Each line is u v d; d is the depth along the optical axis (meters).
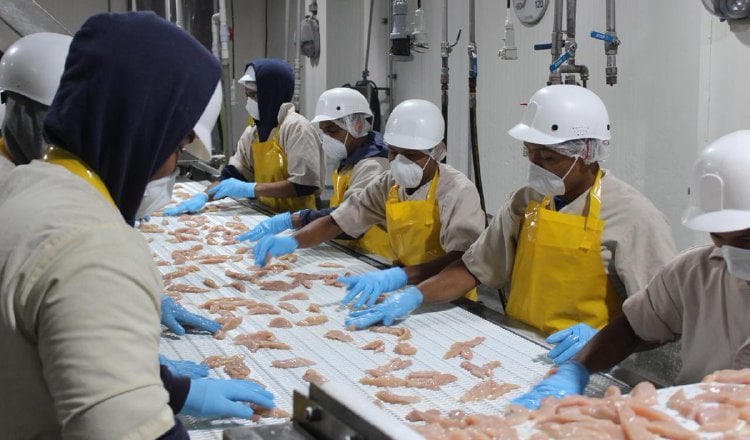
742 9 2.81
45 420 1.12
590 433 1.15
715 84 3.04
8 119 1.91
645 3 3.43
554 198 2.38
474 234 2.77
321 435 1.10
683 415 1.21
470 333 2.23
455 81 4.75
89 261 1.06
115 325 1.05
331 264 3.08
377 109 5.22
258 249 3.01
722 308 1.71
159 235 3.67
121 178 1.20
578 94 2.24
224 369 1.95
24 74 1.86
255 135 4.90
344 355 2.06
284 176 4.64
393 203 2.99
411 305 2.37
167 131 1.22
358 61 5.69
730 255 1.59
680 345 2.13
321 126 3.75
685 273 1.80
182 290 2.69
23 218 1.09
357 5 5.60
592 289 2.29
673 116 3.34
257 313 2.43
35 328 1.06
